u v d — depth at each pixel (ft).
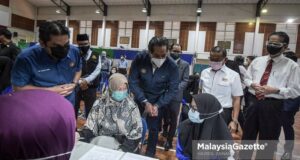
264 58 6.62
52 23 4.59
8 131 0.99
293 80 5.96
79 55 5.95
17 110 1.05
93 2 34.88
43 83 5.10
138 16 33.83
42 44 4.82
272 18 28.50
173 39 30.35
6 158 1.03
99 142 5.10
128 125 5.68
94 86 9.06
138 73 6.91
